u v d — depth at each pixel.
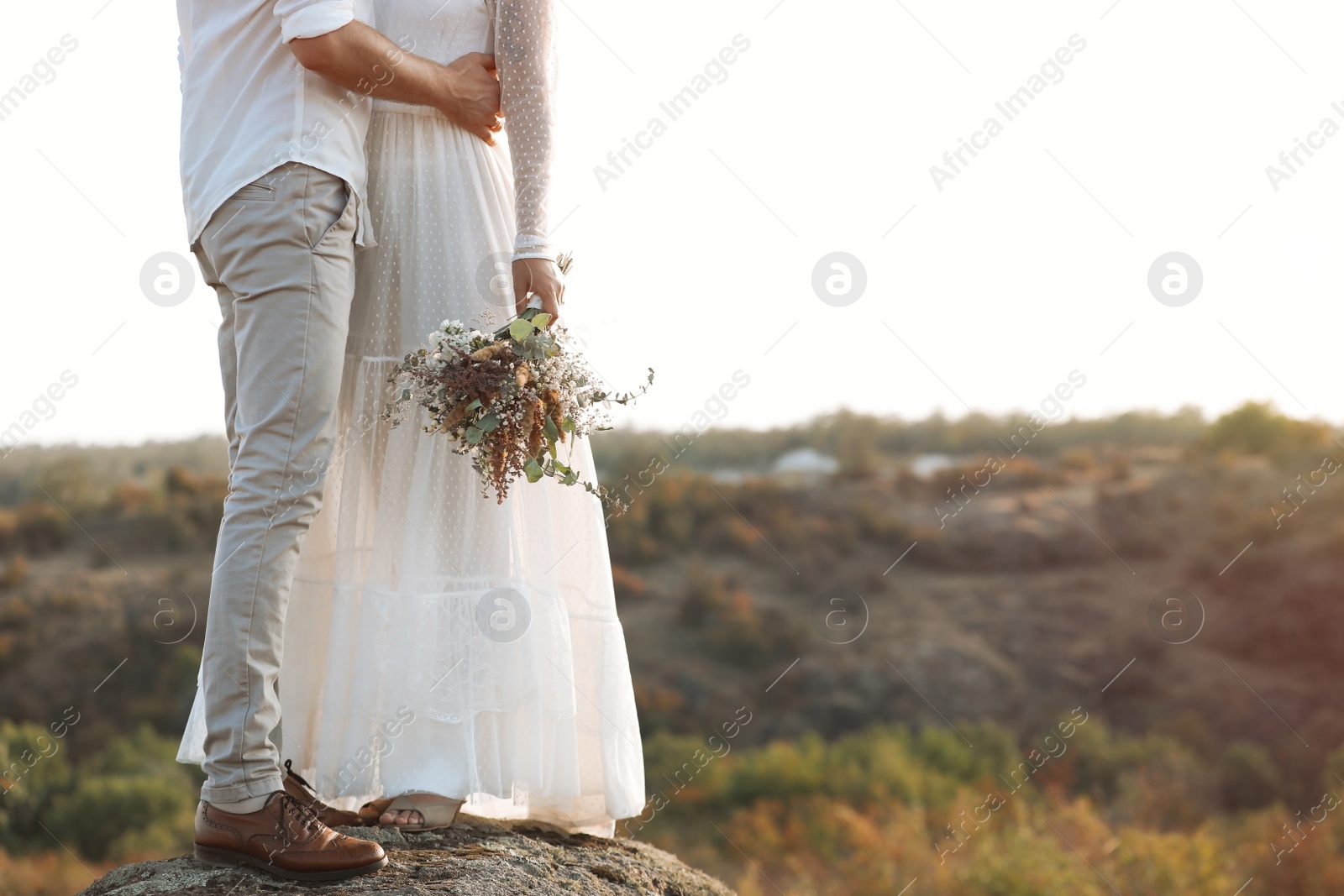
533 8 1.83
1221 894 11.41
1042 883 11.23
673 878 1.92
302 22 1.60
